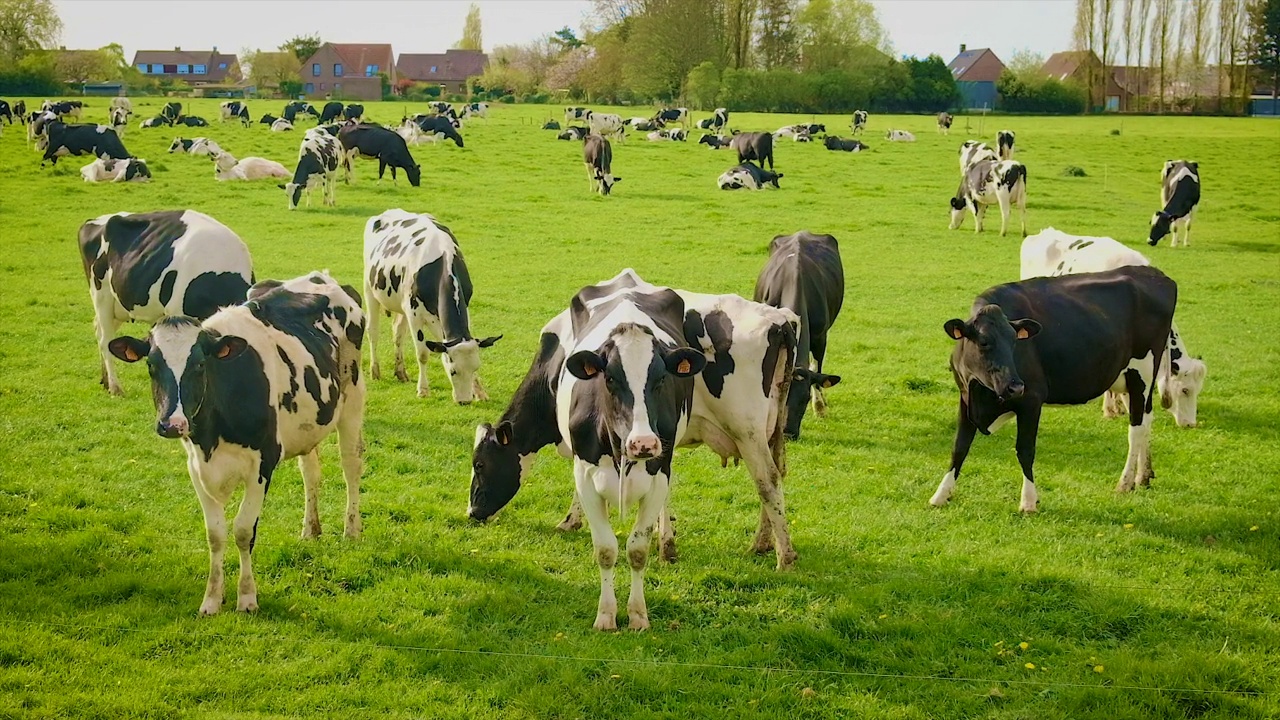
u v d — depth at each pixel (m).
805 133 55.69
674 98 90.44
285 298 8.01
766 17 102.88
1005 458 11.09
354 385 8.44
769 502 8.06
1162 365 12.48
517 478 8.91
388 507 9.23
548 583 7.86
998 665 6.75
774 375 8.13
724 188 34.59
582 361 6.57
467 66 150.25
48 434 10.97
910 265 22.78
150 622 6.98
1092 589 7.79
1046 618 7.37
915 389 13.79
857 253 24.11
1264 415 12.66
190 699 6.17
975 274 21.78
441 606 7.40
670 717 6.11
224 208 27.77
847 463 10.85
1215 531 9.04
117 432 11.09
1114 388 10.27
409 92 121.62
